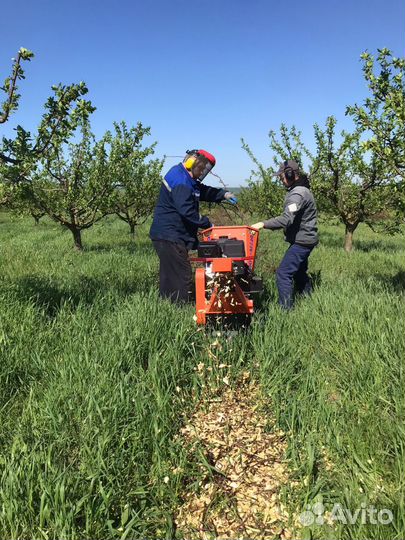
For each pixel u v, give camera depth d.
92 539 2.12
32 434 2.76
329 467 2.57
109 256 8.80
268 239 12.56
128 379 3.26
